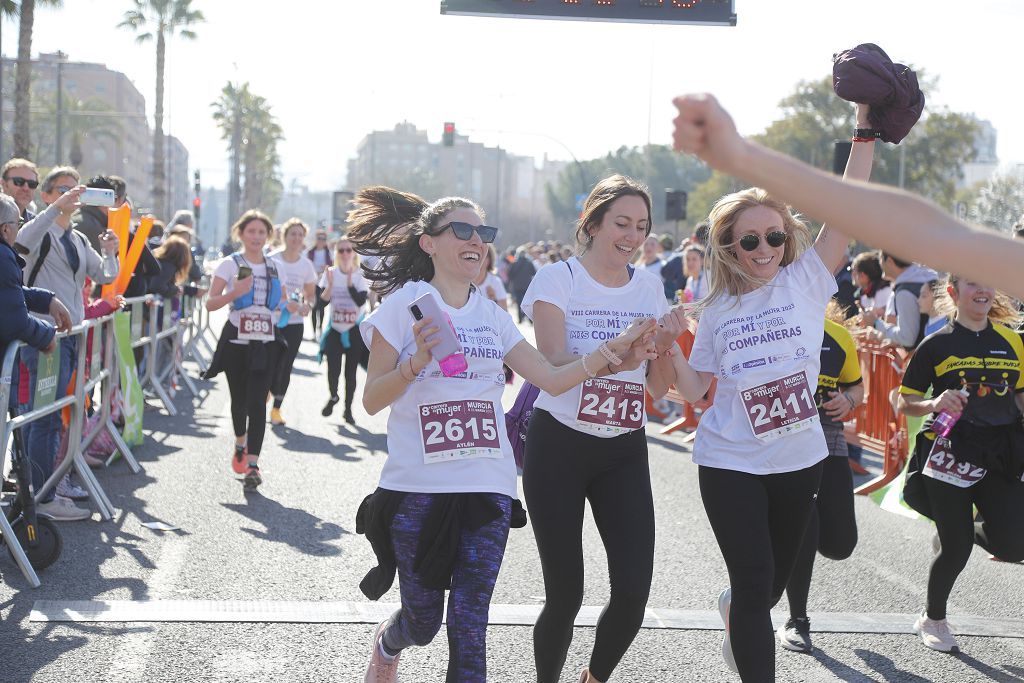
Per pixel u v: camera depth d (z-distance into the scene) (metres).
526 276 25.52
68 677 4.19
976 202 59.94
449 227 3.63
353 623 4.94
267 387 7.77
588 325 4.05
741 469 3.87
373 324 3.59
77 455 6.82
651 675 4.48
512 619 5.09
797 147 64.06
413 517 3.51
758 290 3.98
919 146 62.44
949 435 4.89
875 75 3.58
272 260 7.84
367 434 10.73
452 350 3.39
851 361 4.92
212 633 4.75
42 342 5.48
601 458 3.88
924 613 5.09
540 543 3.87
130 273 9.17
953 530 4.88
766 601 3.74
